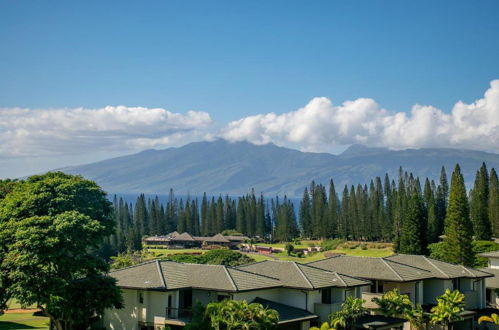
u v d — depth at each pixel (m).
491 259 70.44
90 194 44.25
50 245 37.66
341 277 52.16
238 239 194.50
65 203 41.28
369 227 166.00
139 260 121.56
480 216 114.44
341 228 176.88
